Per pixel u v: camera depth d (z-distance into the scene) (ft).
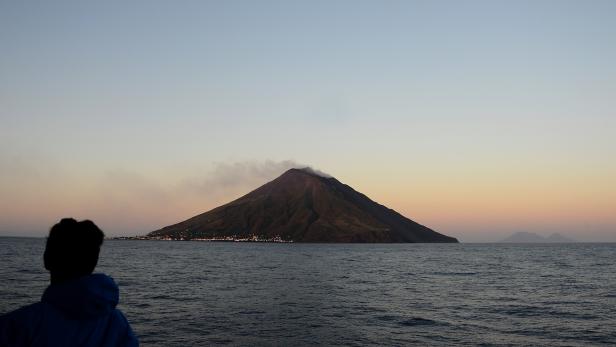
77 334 10.44
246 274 207.92
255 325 83.10
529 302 121.49
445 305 114.42
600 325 88.63
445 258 451.12
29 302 96.73
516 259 428.56
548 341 74.79
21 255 320.91
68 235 10.95
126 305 102.99
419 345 71.15
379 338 75.25
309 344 70.13
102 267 233.76
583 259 424.87
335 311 101.60
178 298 117.08
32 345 10.00
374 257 459.32
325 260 379.35
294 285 158.61
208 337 72.64
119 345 11.18
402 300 123.13
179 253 490.49
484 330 82.99
